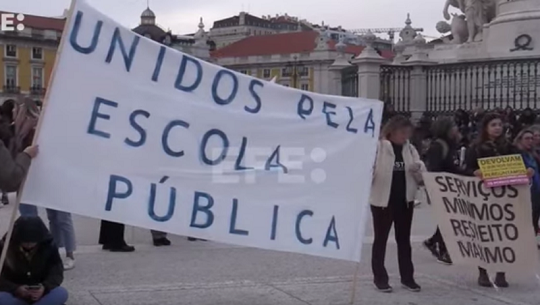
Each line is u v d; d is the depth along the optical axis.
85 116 5.01
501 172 6.84
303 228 5.64
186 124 5.29
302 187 5.64
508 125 13.23
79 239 9.52
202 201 5.33
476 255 6.91
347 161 5.78
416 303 6.24
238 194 5.45
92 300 6.15
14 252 5.10
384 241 6.67
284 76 65.12
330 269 7.58
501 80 16.77
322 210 5.70
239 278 7.10
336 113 5.77
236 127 5.45
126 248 8.54
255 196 5.50
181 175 5.28
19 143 6.35
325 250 5.70
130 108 5.13
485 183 6.86
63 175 4.95
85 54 5.01
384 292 6.60
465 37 19.67
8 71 71.19
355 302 6.21
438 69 17.94
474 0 19.23
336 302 6.20
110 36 5.08
